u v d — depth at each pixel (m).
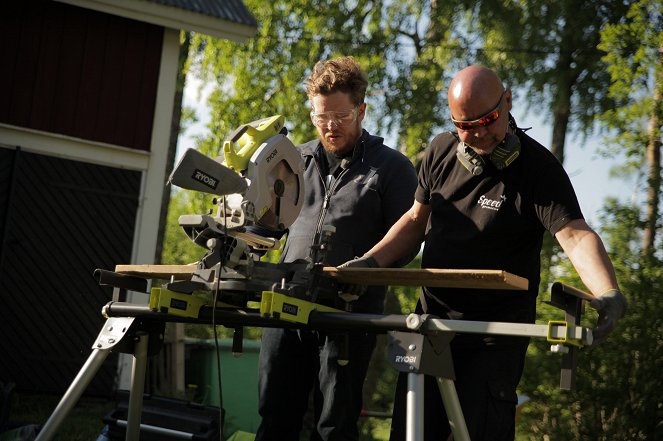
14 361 7.66
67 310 7.87
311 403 6.58
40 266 7.82
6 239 7.69
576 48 15.83
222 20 8.40
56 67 8.01
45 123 7.93
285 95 15.81
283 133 3.12
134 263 8.12
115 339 3.04
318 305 2.74
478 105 2.74
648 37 10.05
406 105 15.86
